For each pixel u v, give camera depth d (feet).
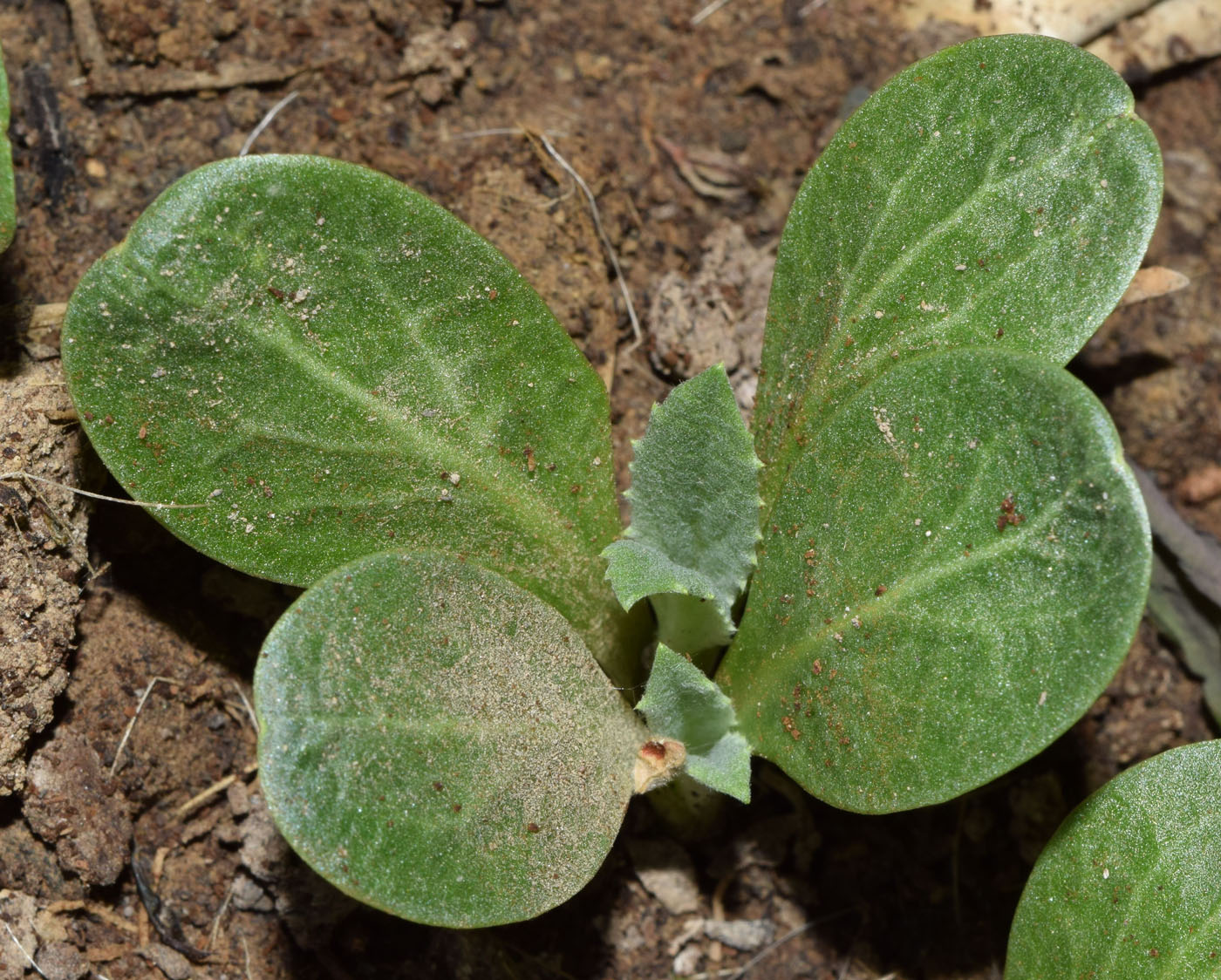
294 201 0.41
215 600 0.45
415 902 0.39
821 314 0.43
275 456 0.41
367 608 0.39
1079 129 0.41
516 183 0.49
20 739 0.42
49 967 0.42
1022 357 0.39
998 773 0.39
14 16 0.47
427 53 0.49
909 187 0.42
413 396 0.42
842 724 0.41
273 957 0.44
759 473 0.44
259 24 0.49
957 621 0.40
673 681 0.41
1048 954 0.41
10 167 0.41
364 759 0.39
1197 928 0.40
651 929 0.47
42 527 0.43
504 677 0.41
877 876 0.48
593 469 0.43
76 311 0.40
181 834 0.45
